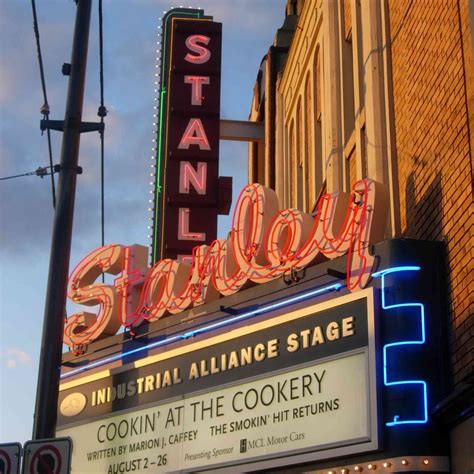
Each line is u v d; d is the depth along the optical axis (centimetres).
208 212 2909
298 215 1641
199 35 3144
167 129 3003
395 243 1465
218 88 3078
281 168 2970
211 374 1711
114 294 1994
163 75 3112
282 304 1620
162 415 1783
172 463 1723
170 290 1872
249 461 1574
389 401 1396
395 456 1369
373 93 1822
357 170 1959
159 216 2909
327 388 1485
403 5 1741
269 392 1584
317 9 2491
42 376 1353
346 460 1443
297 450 1496
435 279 1453
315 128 2481
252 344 1647
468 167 1352
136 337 1909
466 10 1396
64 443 1160
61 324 1384
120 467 1828
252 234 1714
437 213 1491
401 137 1717
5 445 1156
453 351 1397
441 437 1380
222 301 1752
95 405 1938
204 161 2973
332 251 1552
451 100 1441
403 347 1413
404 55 1717
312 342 1538
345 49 2208
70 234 1424
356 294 1480
